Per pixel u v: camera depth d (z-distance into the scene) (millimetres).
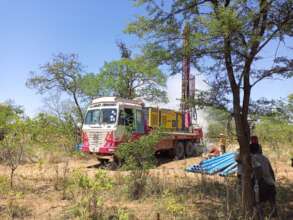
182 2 8109
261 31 7891
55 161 18266
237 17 7305
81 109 31062
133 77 30469
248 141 8375
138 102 18266
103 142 16938
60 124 21547
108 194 10031
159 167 17031
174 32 8250
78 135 22922
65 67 31047
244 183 8320
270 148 21422
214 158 17141
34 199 9625
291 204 9805
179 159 21156
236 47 7793
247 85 8344
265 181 8578
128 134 16375
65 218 8039
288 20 8070
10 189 10445
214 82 9000
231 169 14391
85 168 15883
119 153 11188
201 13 7965
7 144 11359
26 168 15391
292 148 20906
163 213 8547
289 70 8523
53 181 11797
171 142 20469
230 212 8172
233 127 9805
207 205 9281
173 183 11516
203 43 7781
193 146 22609
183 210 8594
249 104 8836
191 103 9055
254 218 8172
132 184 10352
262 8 7363
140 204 9344
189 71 8844
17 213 8375
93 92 30828
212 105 8922
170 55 8430
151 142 10953
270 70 8586
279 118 8891
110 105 17234
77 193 9922
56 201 9422
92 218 7836
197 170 14430
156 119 19125
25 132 11859
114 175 12219
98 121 17297
